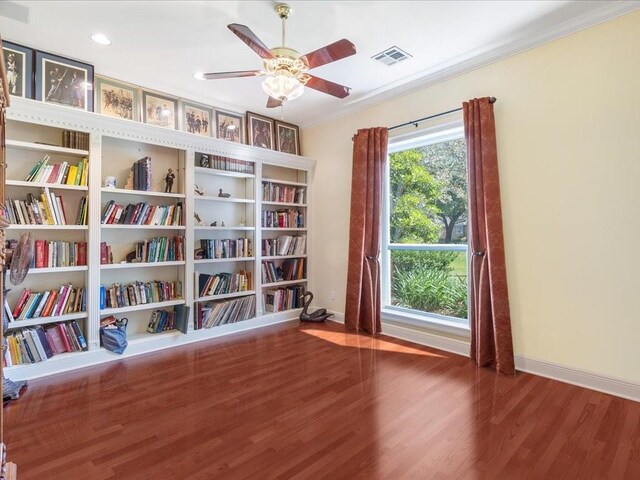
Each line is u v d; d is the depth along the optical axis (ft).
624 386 7.92
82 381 8.90
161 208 11.76
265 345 11.71
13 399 7.87
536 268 9.23
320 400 7.86
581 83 8.48
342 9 8.11
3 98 4.77
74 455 5.92
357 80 11.77
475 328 10.08
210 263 13.80
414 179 12.67
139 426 6.81
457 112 10.81
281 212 15.15
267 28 8.85
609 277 8.13
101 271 11.11
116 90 11.19
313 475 5.46
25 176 9.77
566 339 8.77
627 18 7.86
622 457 5.85
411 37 9.25
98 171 10.26
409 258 12.79
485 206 9.75
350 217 13.43
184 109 12.72
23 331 9.09
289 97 7.97
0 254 4.49
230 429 6.71
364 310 13.12
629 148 7.84
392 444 6.23
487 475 5.44
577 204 8.57
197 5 7.97
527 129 9.37
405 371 9.49
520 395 8.05
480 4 7.94
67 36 9.15
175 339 11.75
